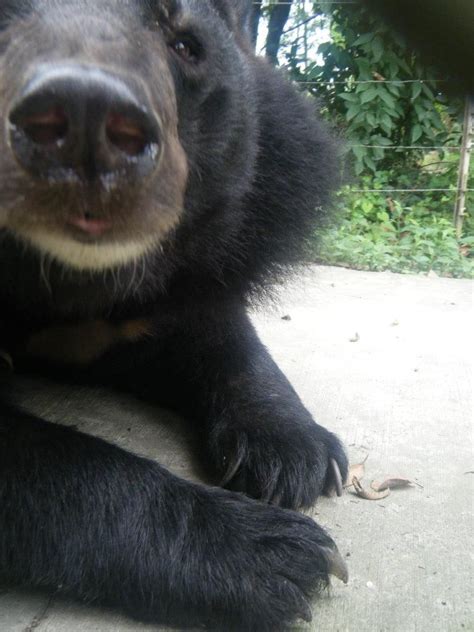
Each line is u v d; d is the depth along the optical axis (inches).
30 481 14.2
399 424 23.0
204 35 17.5
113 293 18.8
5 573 14.1
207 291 21.5
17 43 12.9
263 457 17.9
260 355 21.9
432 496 18.6
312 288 40.5
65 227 12.6
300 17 71.5
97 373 22.7
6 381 20.3
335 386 26.0
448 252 53.4
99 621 13.6
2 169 11.8
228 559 13.8
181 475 18.8
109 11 14.5
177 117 17.0
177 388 22.0
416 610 14.2
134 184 11.9
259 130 21.5
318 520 17.3
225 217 20.2
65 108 10.7
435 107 68.5
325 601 14.4
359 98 65.8
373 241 55.7
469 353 30.5
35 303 19.1
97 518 14.0
